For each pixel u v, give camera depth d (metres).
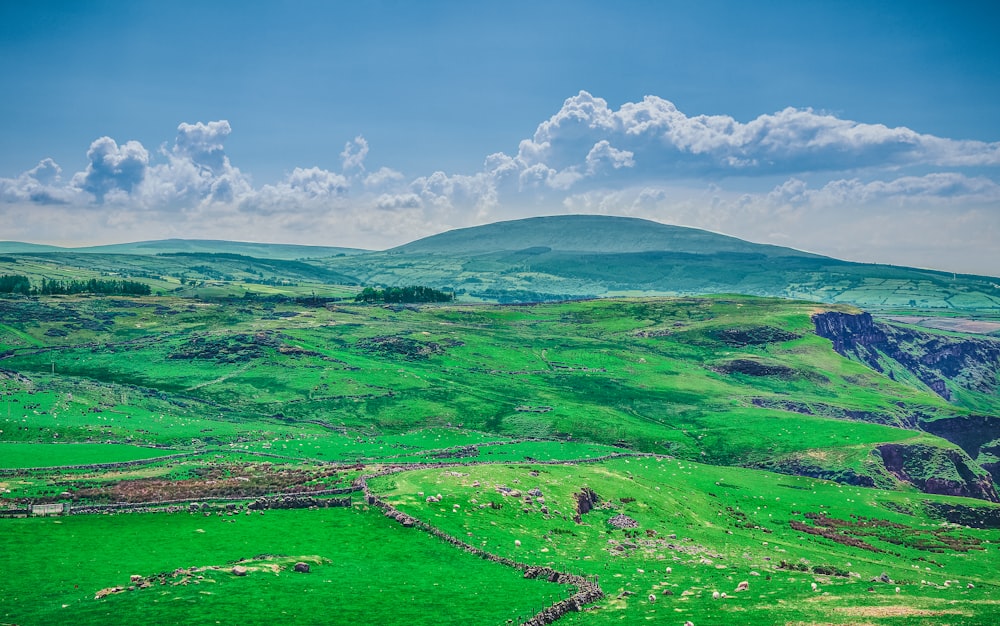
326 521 98.56
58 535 86.75
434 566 84.44
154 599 67.31
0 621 61.81
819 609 68.94
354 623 65.69
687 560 98.94
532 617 68.81
